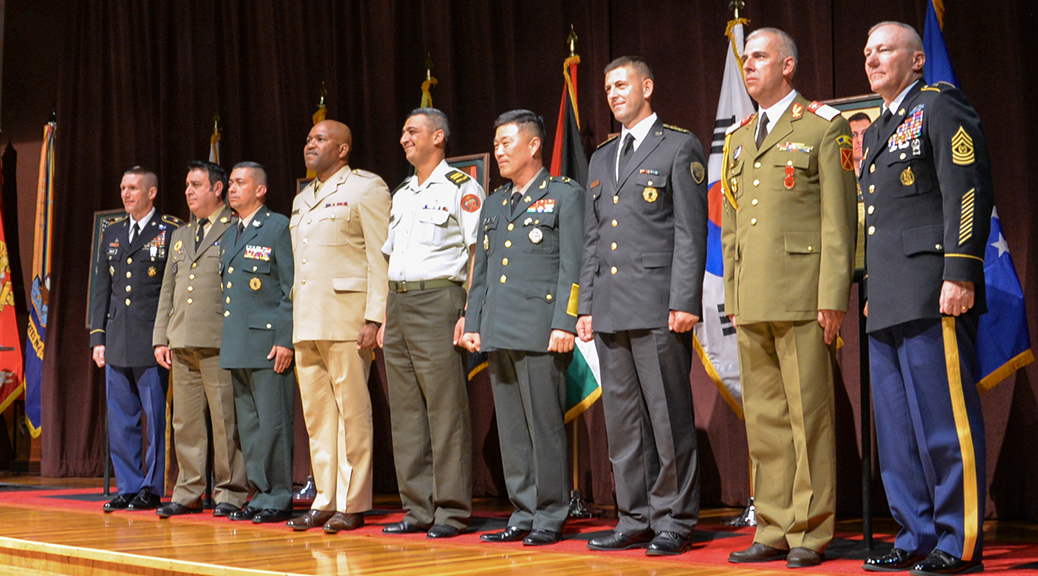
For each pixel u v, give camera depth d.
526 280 2.85
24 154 6.08
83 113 5.66
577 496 3.55
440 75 4.48
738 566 2.30
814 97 3.62
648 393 2.61
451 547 2.71
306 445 4.58
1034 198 3.16
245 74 5.10
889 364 2.33
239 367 3.46
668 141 2.67
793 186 2.38
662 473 2.59
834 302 2.28
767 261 2.39
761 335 2.44
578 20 4.17
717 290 3.49
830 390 2.37
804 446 2.34
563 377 2.86
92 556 2.68
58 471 5.46
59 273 5.56
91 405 5.42
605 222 2.70
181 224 4.17
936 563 2.12
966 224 2.12
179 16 5.38
